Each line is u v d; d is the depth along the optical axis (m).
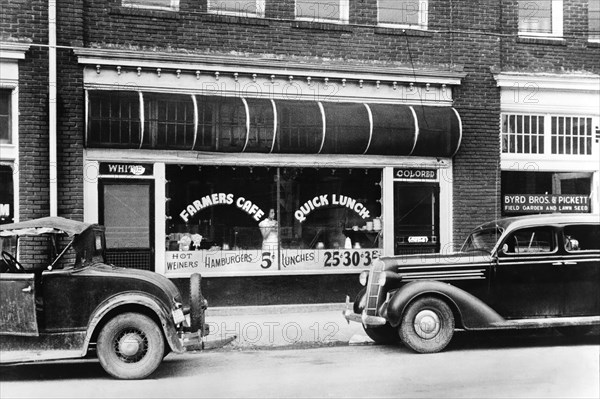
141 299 8.36
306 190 13.46
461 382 7.96
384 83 13.72
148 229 12.52
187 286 12.73
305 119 12.86
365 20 13.83
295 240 13.40
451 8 14.24
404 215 13.91
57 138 12.02
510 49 14.65
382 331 10.70
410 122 13.40
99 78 12.25
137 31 12.52
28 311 8.21
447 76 13.95
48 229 8.55
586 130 14.98
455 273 10.04
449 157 14.12
